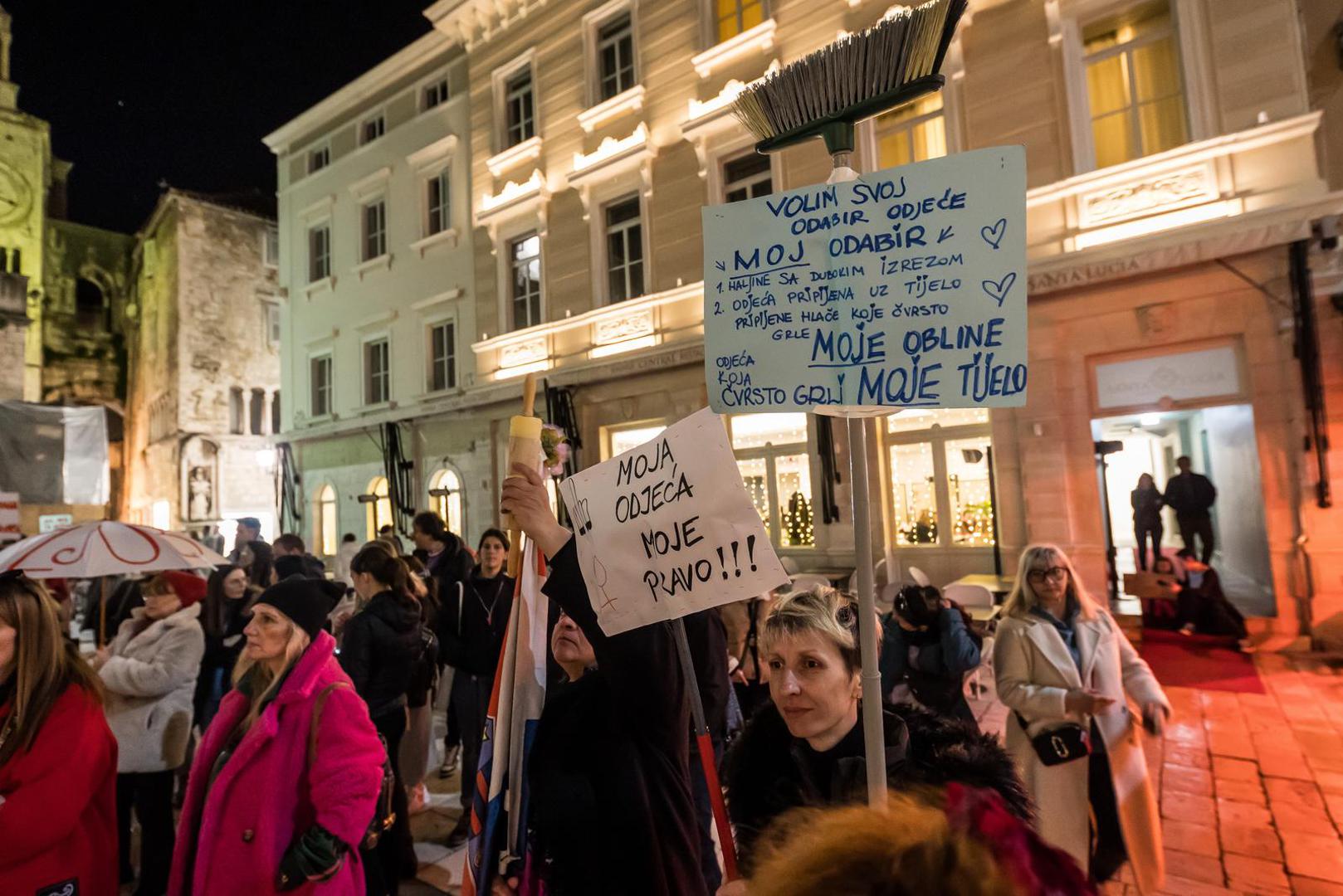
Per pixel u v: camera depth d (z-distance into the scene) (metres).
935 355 1.40
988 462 8.72
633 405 11.65
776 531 10.64
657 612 1.56
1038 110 8.37
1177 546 13.20
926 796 1.03
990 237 1.39
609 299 12.10
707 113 10.61
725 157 10.78
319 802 2.12
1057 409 8.17
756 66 10.41
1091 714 2.64
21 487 14.60
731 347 1.59
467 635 4.10
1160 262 7.40
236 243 23.66
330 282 16.47
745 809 1.71
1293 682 6.04
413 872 3.56
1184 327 7.53
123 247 31.00
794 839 0.80
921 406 1.40
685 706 1.79
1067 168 8.20
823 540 9.95
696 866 1.72
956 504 9.29
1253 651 6.91
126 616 5.89
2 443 14.50
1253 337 7.19
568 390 12.22
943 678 3.40
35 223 26.16
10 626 2.20
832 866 0.70
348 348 16.14
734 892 1.44
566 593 1.64
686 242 11.02
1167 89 7.82
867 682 1.33
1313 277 6.89
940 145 9.15
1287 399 7.03
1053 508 8.13
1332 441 6.79
